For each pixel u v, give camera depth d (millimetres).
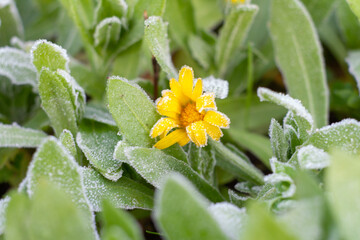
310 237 327
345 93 491
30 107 489
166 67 413
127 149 389
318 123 464
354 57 489
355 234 323
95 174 398
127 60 470
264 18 521
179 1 482
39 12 555
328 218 331
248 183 430
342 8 498
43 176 366
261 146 461
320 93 466
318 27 501
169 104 390
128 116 395
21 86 481
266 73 530
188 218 338
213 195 411
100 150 410
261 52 517
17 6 546
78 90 419
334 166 321
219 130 393
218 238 338
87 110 442
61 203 325
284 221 331
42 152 364
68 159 367
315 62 465
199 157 412
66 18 521
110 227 338
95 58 474
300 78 470
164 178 396
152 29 411
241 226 354
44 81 404
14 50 450
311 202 332
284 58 474
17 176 468
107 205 337
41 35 540
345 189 322
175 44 511
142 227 443
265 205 367
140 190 406
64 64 410
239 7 457
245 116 496
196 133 386
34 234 330
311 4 496
